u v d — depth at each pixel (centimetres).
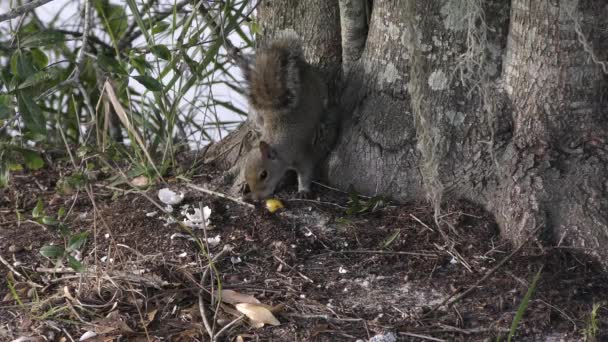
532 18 632
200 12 869
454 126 686
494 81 673
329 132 771
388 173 724
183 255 663
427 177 679
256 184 752
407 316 581
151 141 935
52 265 664
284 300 607
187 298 610
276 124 768
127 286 621
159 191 755
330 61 787
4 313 606
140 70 732
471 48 634
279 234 688
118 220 720
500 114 673
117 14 970
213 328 569
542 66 637
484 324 570
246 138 834
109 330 577
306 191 760
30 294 627
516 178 653
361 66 745
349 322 579
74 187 782
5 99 633
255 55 788
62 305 610
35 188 805
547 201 641
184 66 805
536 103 647
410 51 656
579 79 630
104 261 664
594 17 614
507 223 657
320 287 622
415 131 711
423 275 630
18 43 669
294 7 788
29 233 718
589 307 581
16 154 852
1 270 661
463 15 661
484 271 627
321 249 671
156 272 635
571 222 635
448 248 655
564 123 643
